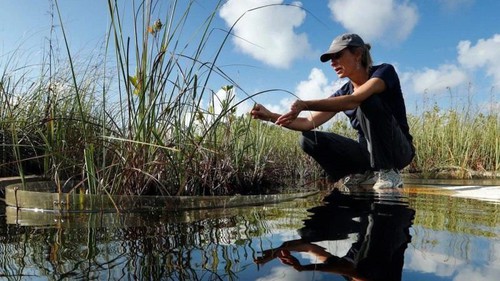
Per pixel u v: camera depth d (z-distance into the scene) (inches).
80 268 33.5
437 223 52.5
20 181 90.7
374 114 106.4
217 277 30.9
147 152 81.8
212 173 108.0
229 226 53.1
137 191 80.7
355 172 132.1
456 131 226.2
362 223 53.0
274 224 53.9
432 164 211.8
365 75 114.2
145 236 46.7
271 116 95.5
